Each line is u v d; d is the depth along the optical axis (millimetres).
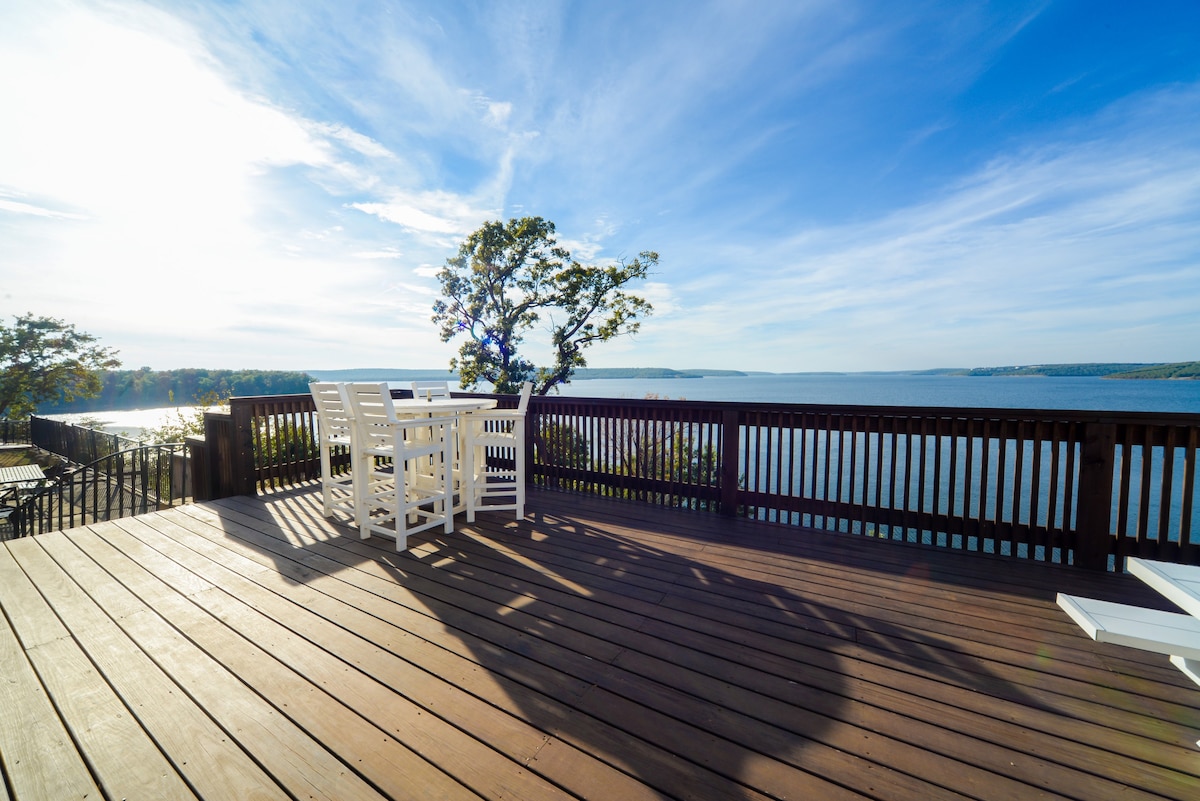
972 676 1783
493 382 19266
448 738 1440
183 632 2088
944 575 2801
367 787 1249
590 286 18453
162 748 1395
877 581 2705
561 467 5191
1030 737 1449
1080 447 2949
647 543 3338
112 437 7750
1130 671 1812
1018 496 3109
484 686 1706
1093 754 1375
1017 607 2383
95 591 2504
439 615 2262
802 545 3307
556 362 19484
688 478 4348
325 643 2000
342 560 2971
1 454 11172
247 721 1516
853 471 3611
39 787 1245
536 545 3283
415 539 3395
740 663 1868
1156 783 1263
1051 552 3037
